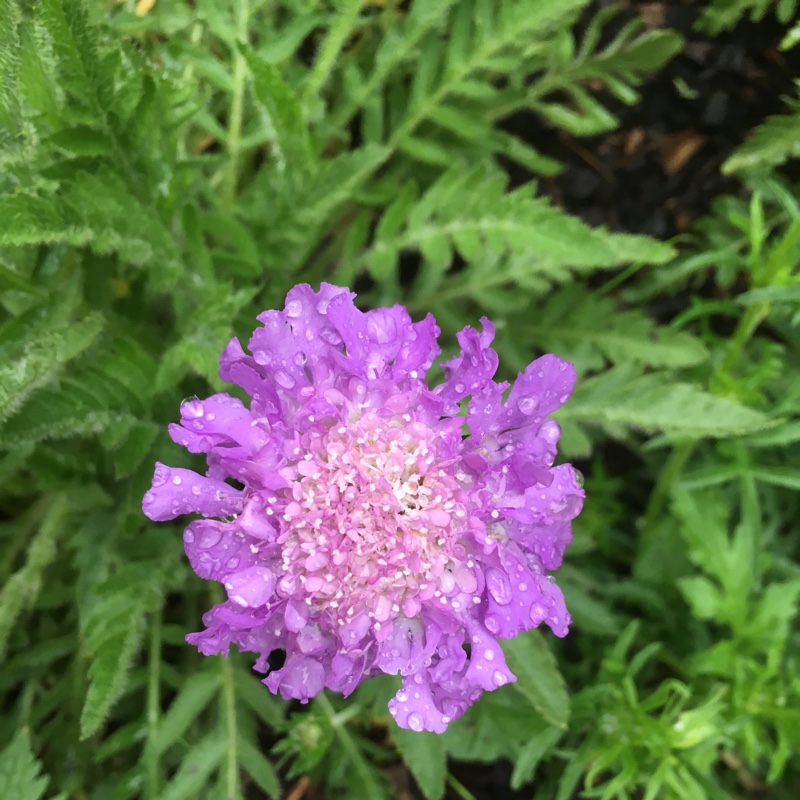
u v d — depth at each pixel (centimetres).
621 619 19
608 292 22
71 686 18
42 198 13
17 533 18
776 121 19
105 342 16
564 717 15
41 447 16
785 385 20
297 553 12
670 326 19
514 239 17
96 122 13
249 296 15
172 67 17
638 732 16
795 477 17
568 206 22
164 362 14
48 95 13
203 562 12
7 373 13
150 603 15
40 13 12
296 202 16
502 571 12
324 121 18
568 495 12
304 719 17
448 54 17
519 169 22
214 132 17
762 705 16
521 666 16
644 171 22
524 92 19
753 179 20
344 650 12
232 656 17
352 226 17
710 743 16
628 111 21
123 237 14
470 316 21
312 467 12
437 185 17
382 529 12
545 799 20
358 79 18
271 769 16
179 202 15
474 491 12
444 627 12
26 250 15
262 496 12
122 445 14
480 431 12
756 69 20
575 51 21
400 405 12
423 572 12
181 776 16
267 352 12
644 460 22
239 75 16
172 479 12
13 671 18
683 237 21
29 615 18
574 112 21
